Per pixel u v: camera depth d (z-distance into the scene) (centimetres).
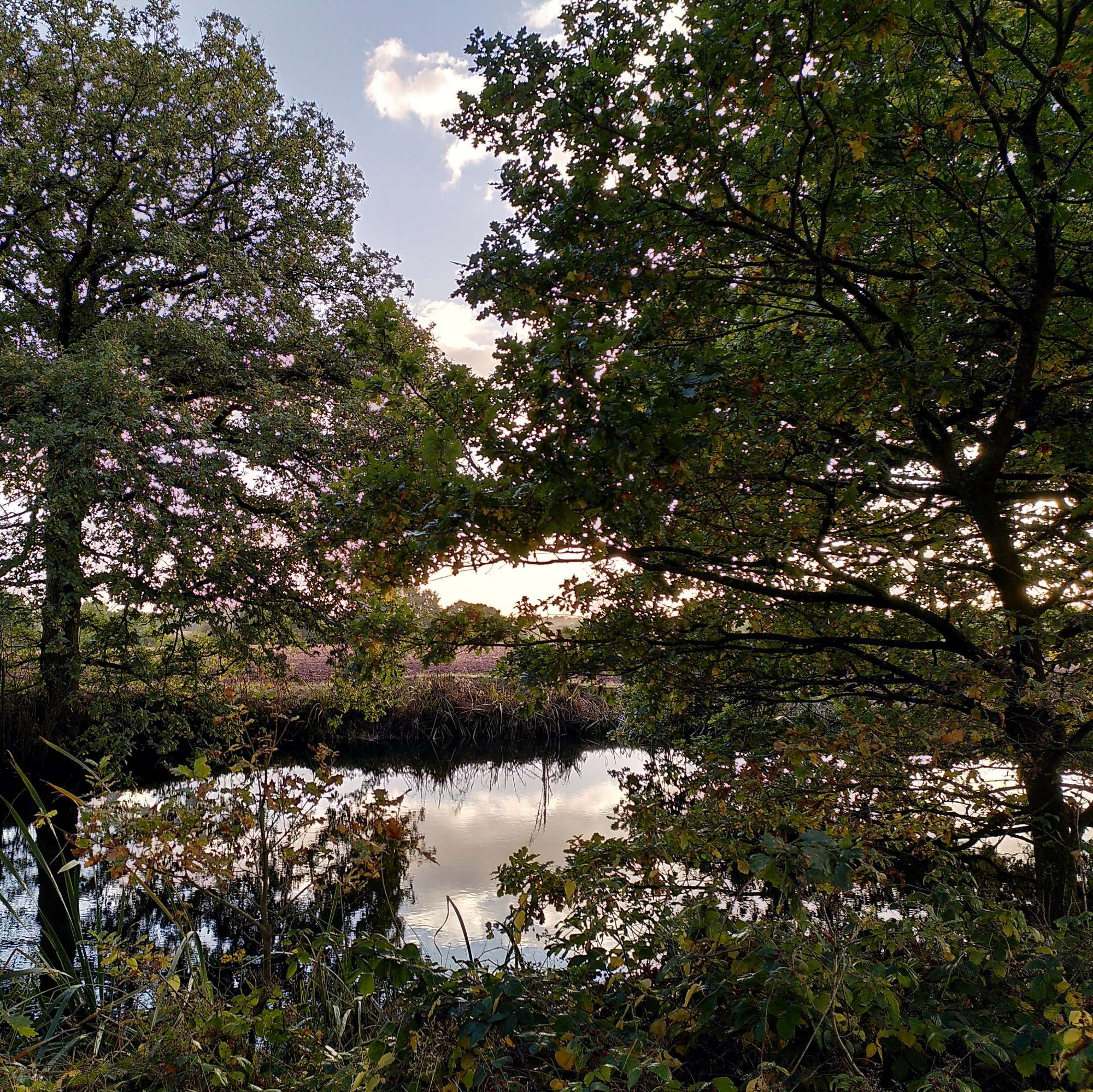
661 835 316
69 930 603
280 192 1372
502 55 299
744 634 397
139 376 1056
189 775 311
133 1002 373
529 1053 227
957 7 259
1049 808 344
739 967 204
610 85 281
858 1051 209
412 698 1488
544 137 305
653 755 623
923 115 292
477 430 256
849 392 312
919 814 355
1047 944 214
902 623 445
